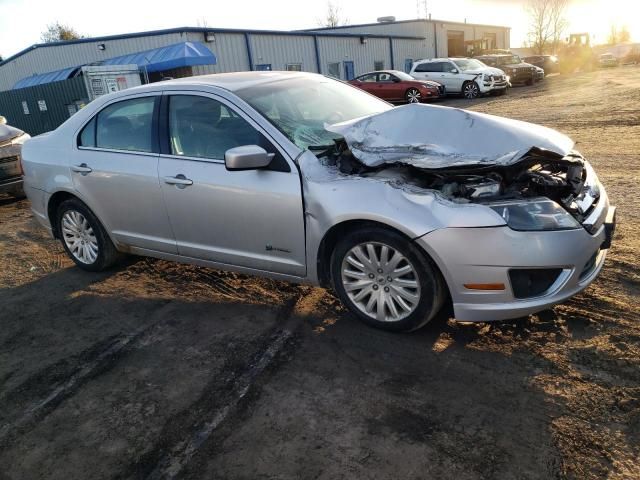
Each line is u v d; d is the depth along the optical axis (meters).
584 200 3.20
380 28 35.34
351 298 3.47
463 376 2.92
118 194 4.30
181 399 2.97
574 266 2.96
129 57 18.70
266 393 2.94
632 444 2.34
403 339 3.34
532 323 3.35
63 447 2.69
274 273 3.72
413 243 3.07
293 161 3.43
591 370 2.85
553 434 2.44
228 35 20.88
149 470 2.48
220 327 3.72
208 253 3.98
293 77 4.42
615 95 15.70
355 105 4.40
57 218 4.97
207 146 3.82
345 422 2.66
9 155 7.76
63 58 23.59
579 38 36.78
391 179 3.19
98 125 4.48
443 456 2.38
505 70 25.80
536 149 3.08
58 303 4.37
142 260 5.13
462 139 3.30
